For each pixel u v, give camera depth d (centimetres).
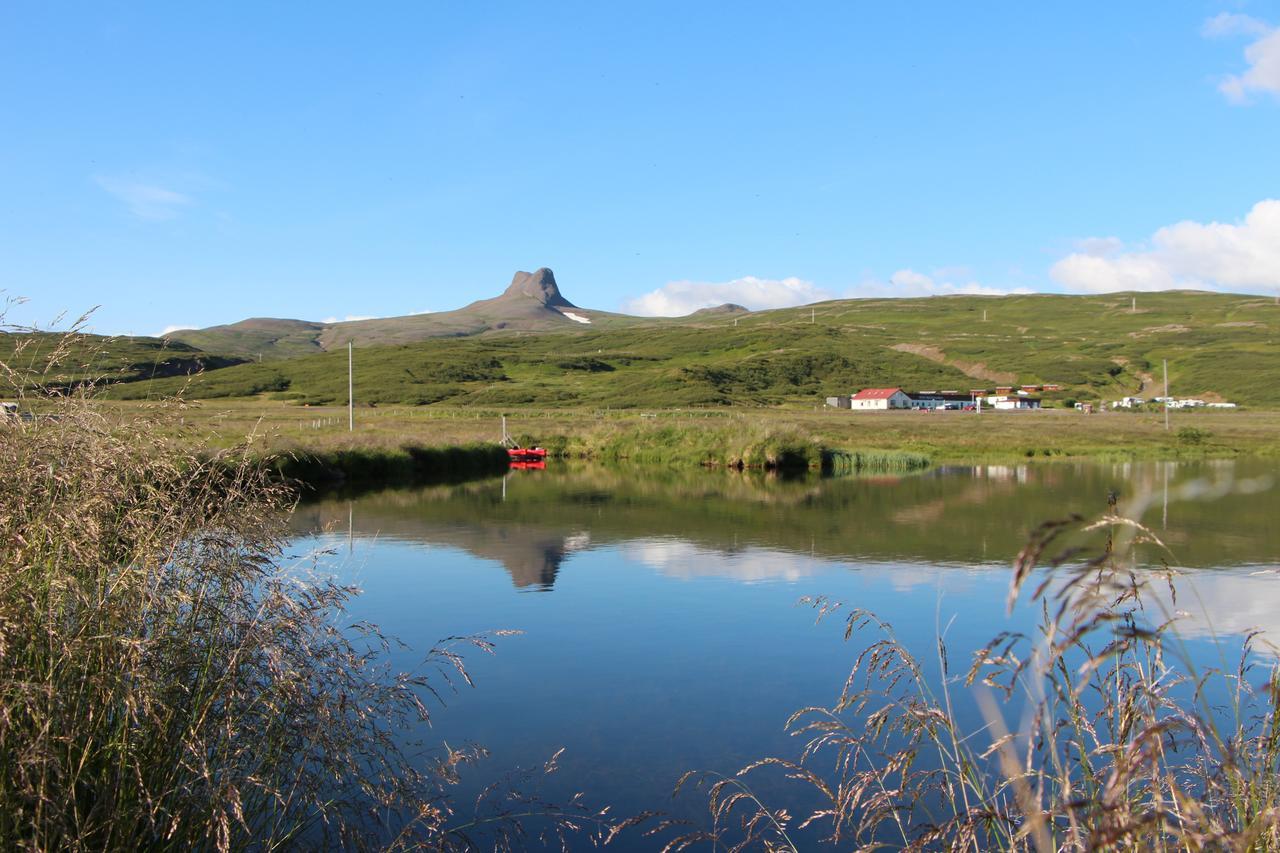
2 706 343
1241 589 1176
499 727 735
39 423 434
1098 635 790
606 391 12356
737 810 590
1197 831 286
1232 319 17850
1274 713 335
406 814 548
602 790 620
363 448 3259
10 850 338
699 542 1662
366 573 1347
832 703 786
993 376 14012
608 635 1003
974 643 959
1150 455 4403
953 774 491
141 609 415
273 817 451
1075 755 485
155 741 399
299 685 466
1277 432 5788
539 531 1798
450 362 14112
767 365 14125
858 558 1497
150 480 463
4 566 378
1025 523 1920
